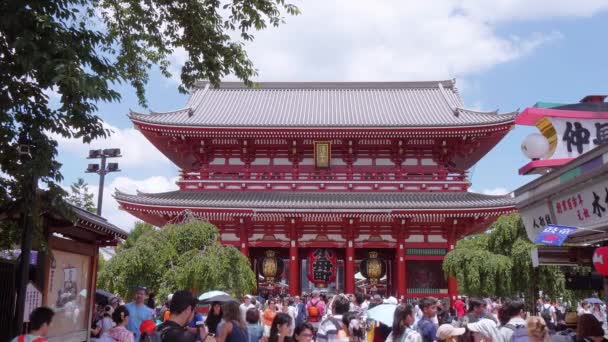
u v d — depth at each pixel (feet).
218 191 141.69
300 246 137.69
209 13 51.34
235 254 87.30
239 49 52.34
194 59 52.70
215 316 46.44
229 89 184.34
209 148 145.28
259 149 146.30
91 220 53.72
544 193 43.27
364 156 145.69
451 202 130.72
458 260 93.50
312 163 145.79
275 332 35.19
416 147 144.87
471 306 42.93
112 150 134.72
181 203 127.85
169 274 80.94
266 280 137.49
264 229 138.00
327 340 38.22
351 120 153.48
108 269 80.74
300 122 151.02
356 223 135.85
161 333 27.86
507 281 86.07
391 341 34.76
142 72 55.67
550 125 49.06
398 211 127.85
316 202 132.36
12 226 46.37
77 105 37.17
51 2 37.70
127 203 126.72
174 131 139.33
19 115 38.45
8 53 37.22
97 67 40.11
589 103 49.62
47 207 41.52
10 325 45.88
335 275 137.28
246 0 49.55
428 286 134.00
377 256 136.98
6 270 46.88
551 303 95.14
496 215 127.65
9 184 40.45
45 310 30.07
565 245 48.08
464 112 154.10
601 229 37.88
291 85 187.73
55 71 34.86
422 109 164.55
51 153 37.93
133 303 48.96
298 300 91.71
